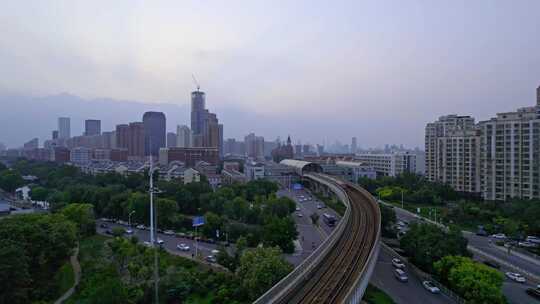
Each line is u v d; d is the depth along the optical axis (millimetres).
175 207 158625
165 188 191625
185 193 183750
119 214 171625
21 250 84938
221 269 102812
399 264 108312
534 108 178875
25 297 80875
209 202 176000
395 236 143500
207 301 85562
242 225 137500
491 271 80875
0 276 77250
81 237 134000
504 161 188250
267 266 77375
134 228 158625
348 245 100188
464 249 102312
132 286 85562
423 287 93562
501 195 190250
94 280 83312
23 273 81812
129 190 190375
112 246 105938
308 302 62031
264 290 75625
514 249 125812
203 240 136375
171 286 87938
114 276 85375
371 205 159875
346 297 55938
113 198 172125
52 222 112875
